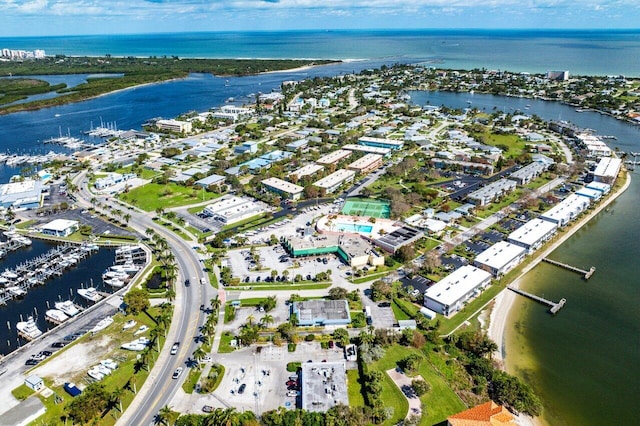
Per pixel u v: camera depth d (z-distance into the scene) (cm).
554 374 14862
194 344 15900
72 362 15162
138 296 17588
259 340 15975
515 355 15700
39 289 19962
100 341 16162
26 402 13262
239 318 17262
